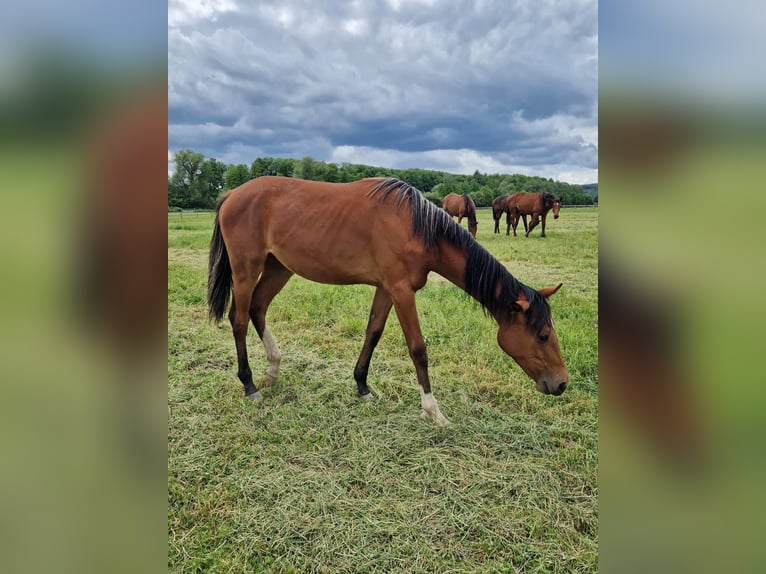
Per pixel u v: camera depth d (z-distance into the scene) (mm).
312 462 2498
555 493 2258
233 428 2809
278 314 4930
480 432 2791
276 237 3074
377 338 3186
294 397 3246
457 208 12930
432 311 4922
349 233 2896
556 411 3021
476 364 3752
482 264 2748
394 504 2184
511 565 1854
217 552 1897
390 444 2658
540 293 2686
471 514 2117
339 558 1881
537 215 12422
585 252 9188
